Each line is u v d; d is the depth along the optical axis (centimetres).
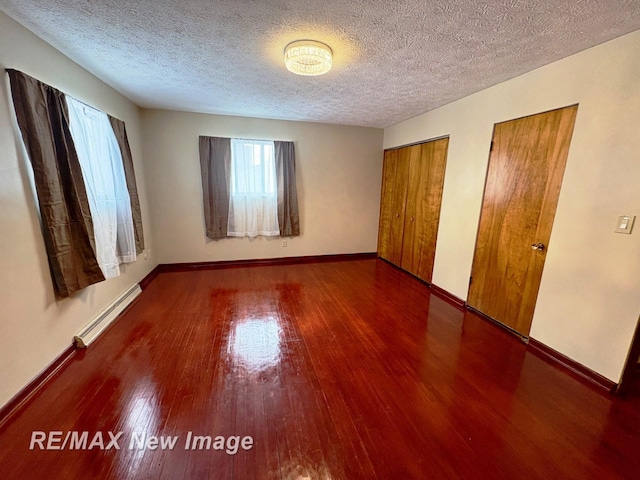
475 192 297
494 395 184
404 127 425
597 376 194
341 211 495
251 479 128
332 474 131
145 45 201
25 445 142
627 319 178
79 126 226
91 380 188
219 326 263
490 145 276
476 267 300
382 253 511
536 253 236
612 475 133
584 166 199
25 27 177
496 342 247
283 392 182
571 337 211
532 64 221
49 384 183
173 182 406
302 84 275
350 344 238
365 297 339
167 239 418
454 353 229
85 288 233
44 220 188
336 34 181
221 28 177
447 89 282
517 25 166
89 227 225
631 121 173
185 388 183
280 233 458
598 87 188
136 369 200
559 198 217
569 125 207
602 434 156
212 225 424
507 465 137
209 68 240
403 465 136
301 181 462
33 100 179
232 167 421
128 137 331
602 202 189
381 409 170
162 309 296
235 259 454
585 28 167
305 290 356
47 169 188
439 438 151
